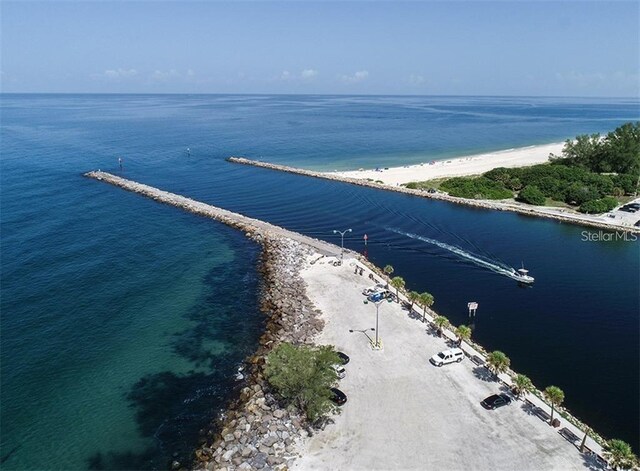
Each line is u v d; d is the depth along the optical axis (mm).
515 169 154250
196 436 48531
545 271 88438
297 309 72188
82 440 48375
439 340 63000
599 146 155625
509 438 45625
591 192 126562
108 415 51781
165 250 98812
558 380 56875
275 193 147375
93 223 114938
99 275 86188
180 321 71125
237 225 113375
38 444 47938
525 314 72812
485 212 126438
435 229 112688
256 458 43719
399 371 56125
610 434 47969
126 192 145500
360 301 74562
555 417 48344
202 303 76562
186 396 54656
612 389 55219
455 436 45938
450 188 145500
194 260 93875
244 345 64750
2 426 50156
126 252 97312
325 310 71750
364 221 119375
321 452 44219
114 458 46094
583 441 43531
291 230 112875
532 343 64938
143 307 75000
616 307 74812
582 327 69125
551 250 98875
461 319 71312
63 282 82938
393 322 67812
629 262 92312
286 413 49250
